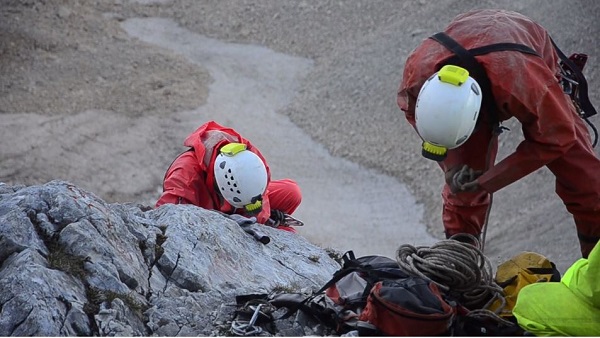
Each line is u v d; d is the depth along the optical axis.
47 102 38.12
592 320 5.45
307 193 32.59
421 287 5.62
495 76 6.30
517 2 39.12
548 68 6.48
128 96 39.38
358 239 29.19
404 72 6.81
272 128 38.16
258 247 7.45
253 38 47.00
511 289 6.19
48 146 34.50
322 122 38.06
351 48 43.28
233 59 44.91
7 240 5.82
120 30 46.47
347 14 46.09
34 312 5.33
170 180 8.32
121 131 36.19
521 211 28.05
